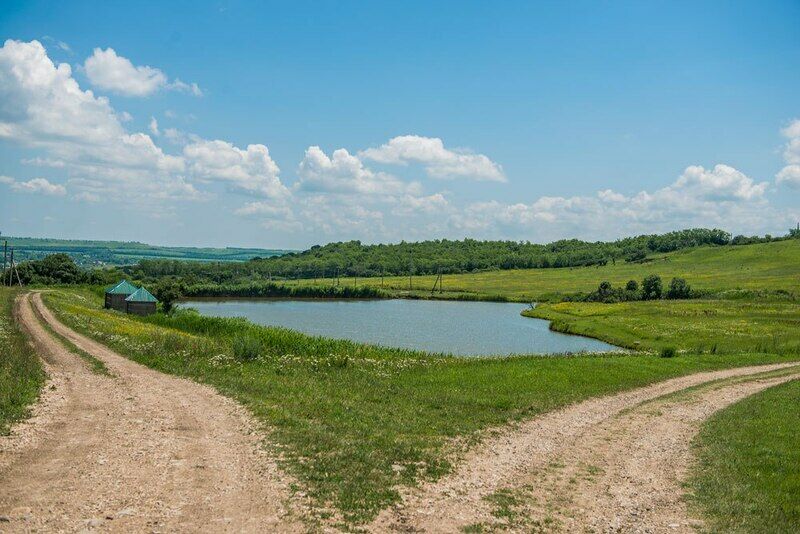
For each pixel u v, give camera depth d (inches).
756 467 689.6
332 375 1193.4
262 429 722.8
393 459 639.1
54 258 6136.8
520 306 5364.2
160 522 424.5
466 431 795.4
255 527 430.9
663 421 943.7
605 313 3961.6
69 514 425.4
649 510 538.9
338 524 449.7
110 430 677.9
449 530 459.2
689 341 2559.1
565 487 594.2
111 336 1683.1
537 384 1182.9
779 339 2461.9
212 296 6461.6
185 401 872.9
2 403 746.2
